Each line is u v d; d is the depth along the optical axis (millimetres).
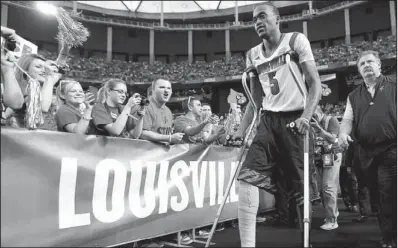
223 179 3781
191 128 3725
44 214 2025
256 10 2219
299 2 30422
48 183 2066
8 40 2115
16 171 1909
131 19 33500
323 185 4059
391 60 22938
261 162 2127
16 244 1869
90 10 31312
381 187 2662
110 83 3156
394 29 26109
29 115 2029
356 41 28250
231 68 30203
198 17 33625
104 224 2406
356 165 3486
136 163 2715
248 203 2098
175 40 34062
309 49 2107
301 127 1926
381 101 2658
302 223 2051
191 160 3320
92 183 2346
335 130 4148
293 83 2135
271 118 2197
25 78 2533
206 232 3545
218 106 30438
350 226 4105
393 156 2580
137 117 3211
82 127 2465
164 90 3422
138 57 33688
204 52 33906
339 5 28125
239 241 3172
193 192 3305
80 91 2881
